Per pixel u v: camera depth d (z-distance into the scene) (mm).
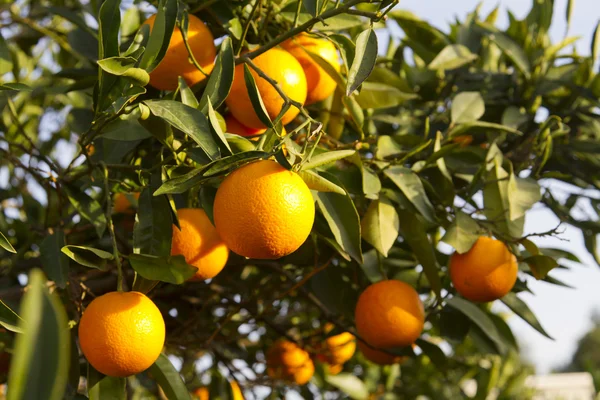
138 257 954
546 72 1392
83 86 1178
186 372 1386
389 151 1162
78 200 1120
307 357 1443
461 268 1128
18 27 1620
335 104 1205
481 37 1446
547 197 1315
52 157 1696
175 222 1007
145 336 932
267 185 914
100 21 965
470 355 1948
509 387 2064
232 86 1043
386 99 1195
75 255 967
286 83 1038
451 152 1236
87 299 1227
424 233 1143
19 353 589
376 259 1232
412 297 1111
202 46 1062
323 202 1054
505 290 1120
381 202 1118
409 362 1946
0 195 1519
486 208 1174
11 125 1515
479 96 1275
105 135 1037
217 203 932
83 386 1358
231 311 1303
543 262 1114
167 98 1031
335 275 1268
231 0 1117
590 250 1312
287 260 1271
